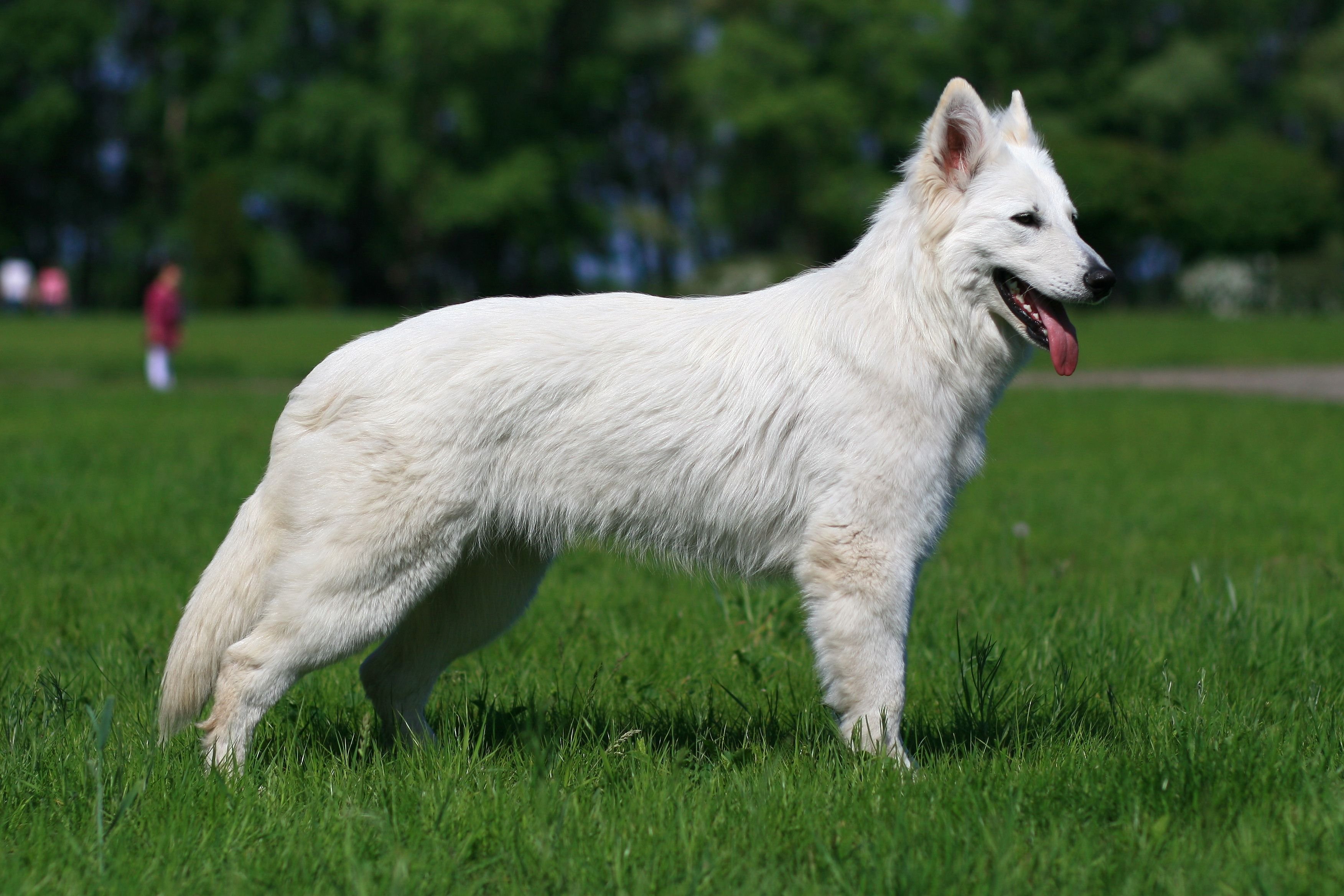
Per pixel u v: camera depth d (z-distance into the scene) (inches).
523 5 2497.5
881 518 199.3
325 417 196.7
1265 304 2381.9
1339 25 2869.1
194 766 188.9
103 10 2534.5
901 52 2716.5
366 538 193.3
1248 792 177.3
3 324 1866.4
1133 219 2389.3
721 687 237.0
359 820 171.2
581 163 2778.1
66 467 523.8
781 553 207.9
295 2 2748.5
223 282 2406.5
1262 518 446.9
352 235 2920.8
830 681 201.0
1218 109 2903.5
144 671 242.8
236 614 199.2
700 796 178.5
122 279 2650.1
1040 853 160.4
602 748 205.2
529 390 197.3
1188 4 2972.4
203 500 450.6
